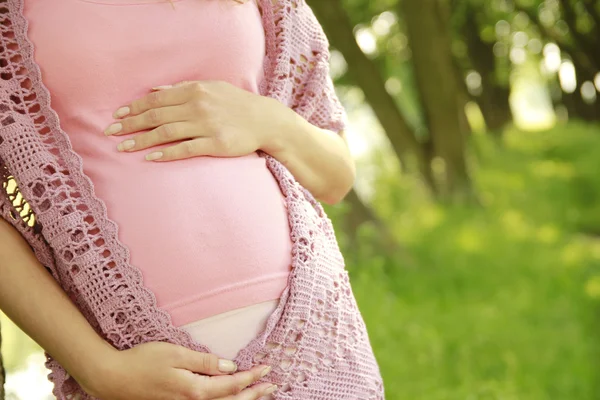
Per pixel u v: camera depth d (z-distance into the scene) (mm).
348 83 14094
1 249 1669
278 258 1763
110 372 1623
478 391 5301
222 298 1696
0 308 1694
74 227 1665
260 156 1893
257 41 1916
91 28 1722
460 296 7891
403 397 5277
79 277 1675
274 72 1984
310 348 1806
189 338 1682
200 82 1777
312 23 2111
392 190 12836
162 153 1719
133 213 1686
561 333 6500
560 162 18766
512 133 25375
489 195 14141
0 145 1690
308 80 2096
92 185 1686
